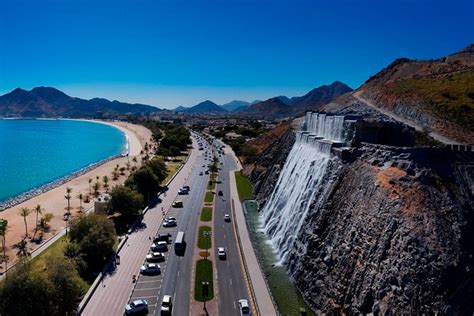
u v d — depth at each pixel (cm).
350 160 7581
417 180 5912
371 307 5338
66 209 13025
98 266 8112
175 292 7125
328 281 6369
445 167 6238
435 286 5000
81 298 6806
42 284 5800
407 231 5412
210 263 8312
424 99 12081
